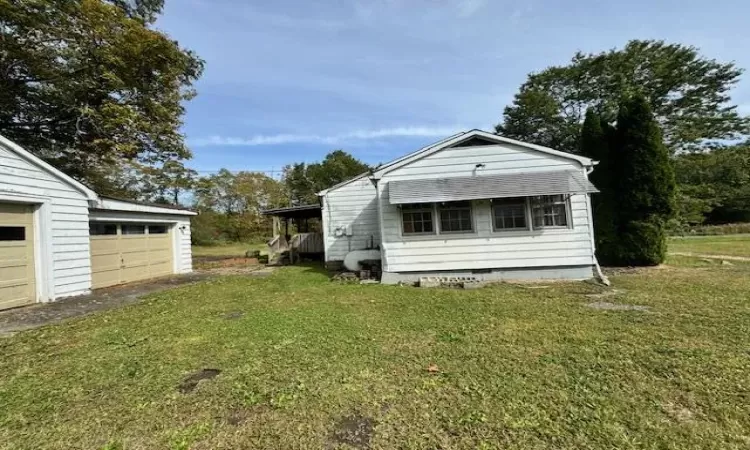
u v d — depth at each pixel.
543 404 2.78
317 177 44.94
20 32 11.77
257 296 8.02
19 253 7.56
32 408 3.00
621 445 2.24
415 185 9.33
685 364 3.44
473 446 2.29
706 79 23.17
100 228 10.15
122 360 4.11
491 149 9.46
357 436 2.45
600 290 7.36
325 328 5.14
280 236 17.86
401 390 3.11
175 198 29.78
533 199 9.22
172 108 16.50
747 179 26.59
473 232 9.34
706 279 7.95
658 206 10.30
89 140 15.10
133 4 15.39
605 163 11.14
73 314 6.69
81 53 12.93
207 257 21.12
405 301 6.95
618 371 3.34
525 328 4.84
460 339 4.46
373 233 13.59
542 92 28.11
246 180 39.00
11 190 7.26
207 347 4.47
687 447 2.21
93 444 2.47
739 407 2.65
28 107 13.85
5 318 6.39
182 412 2.87
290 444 2.38
